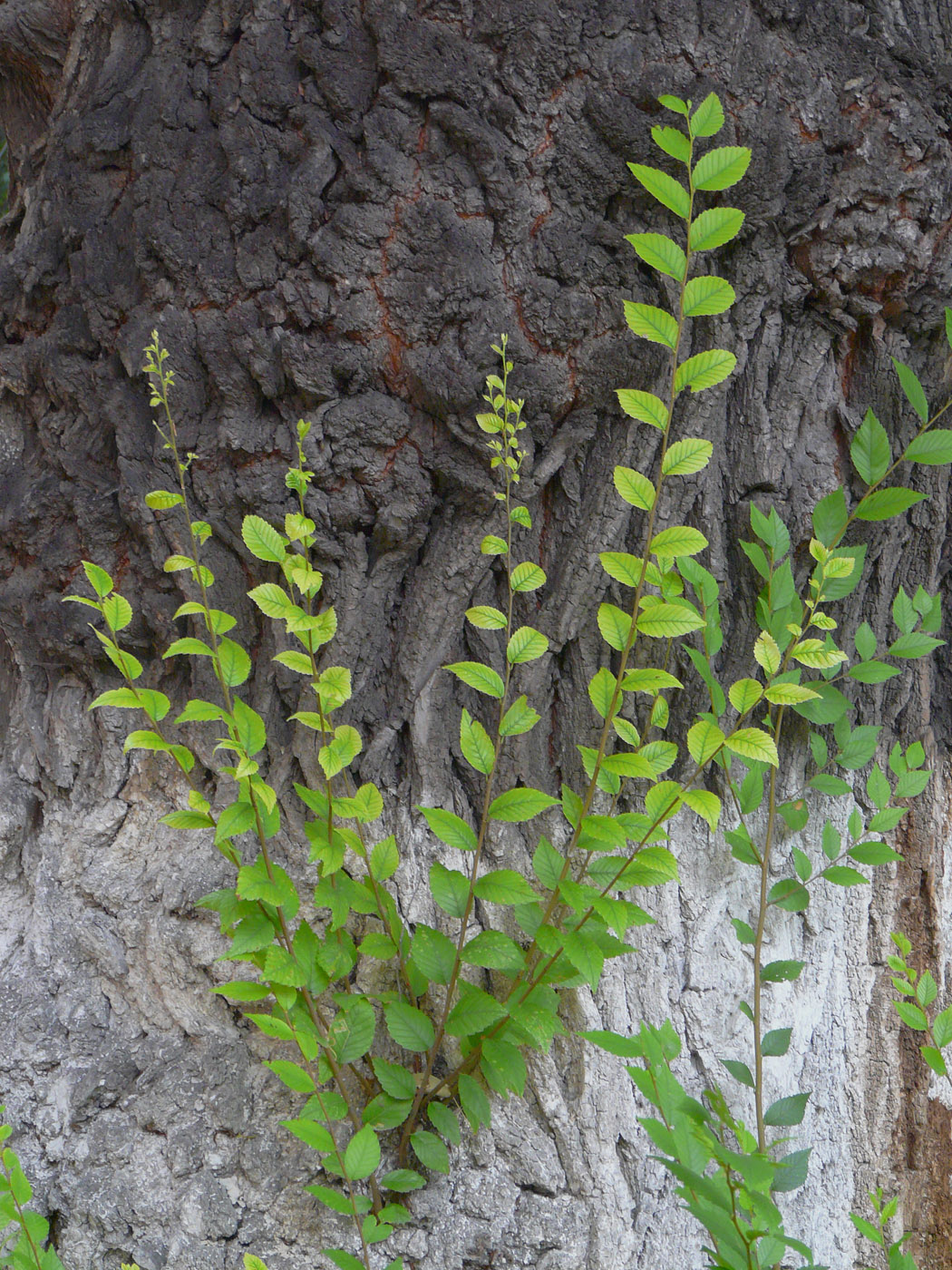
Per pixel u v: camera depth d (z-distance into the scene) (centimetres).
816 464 170
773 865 174
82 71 175
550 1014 158
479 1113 160
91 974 170
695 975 171
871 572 174
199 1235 162
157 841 172
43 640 173
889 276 167
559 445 167
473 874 156
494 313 164
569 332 165
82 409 172
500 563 170
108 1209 163
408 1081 161
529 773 170
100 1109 167
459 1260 162
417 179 164
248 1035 167
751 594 171
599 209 165
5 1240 160
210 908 158
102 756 174
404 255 164
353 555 168
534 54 162
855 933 178
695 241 147
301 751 170
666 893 171
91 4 173
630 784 171
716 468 170
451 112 163
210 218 166
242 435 166
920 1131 178
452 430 165
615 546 169
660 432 168
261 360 165
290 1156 164
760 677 171
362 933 168
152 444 169
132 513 169
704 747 153
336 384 165
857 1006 178
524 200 164
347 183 164
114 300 169
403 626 170
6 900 175
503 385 158
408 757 171
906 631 169
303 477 153
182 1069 167
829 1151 175
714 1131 152
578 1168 165
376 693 170
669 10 162
